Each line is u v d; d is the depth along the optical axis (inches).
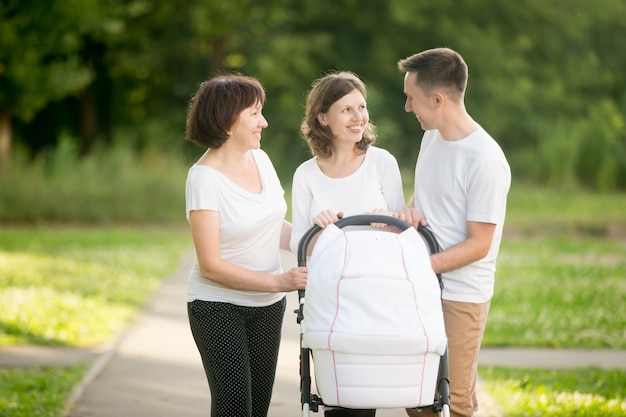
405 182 1633.9
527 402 403.2
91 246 1048.8
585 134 1640.0
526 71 1990.7
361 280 236.7
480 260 279.7
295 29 1923.0
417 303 237.1
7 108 1535.4
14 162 1370.6
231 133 273.9
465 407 285.1
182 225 1348.4
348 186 286.7
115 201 1354.6
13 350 523.8
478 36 1909.4
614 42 2097.7
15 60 1337.4
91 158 1406.3
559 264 920.3
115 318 619.8
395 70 1911.9
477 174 270.1
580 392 422.0
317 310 238.5
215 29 1831.9
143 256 968.3
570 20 2003.0
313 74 1878.7
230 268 268.2
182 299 711.7
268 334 285.7
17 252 961.5
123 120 1993.1
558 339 563.2
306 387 248.7
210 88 273.4
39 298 662.5
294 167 1857.8
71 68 1432.1
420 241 251.3
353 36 1920.5
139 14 1850.4
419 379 236.7
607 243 1146.7
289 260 888.3
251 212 274.4
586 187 1622.8
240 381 273.0
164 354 510.9
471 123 276.8
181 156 1509.6
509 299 706.8
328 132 285.1
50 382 438.3
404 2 1868.8
